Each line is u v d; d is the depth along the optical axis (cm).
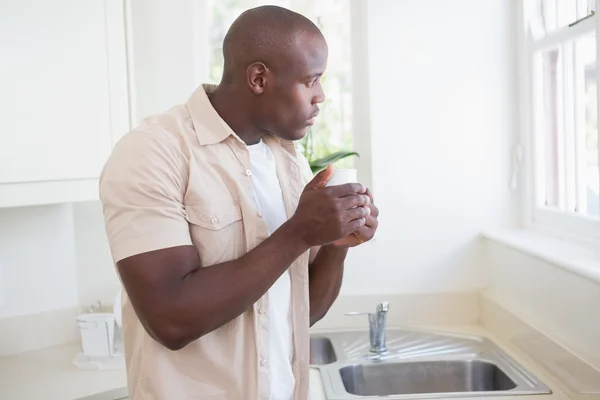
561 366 161
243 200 105
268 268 96
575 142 193
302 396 114
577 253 171
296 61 100
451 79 220
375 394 188
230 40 104
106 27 181
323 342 215
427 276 223
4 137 165
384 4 218
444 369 188
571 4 191
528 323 181
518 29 218
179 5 215
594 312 151
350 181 104
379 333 197
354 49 229
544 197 215
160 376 103
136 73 214
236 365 106
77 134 177
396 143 220
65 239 212
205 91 112
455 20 219
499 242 204
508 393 156
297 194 115
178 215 99
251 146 113
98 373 177
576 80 191
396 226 222
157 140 102
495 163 221
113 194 98
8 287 201
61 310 209
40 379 173
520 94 219
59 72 173
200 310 94
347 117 233
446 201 222
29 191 170
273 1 231
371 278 223
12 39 165
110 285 217
